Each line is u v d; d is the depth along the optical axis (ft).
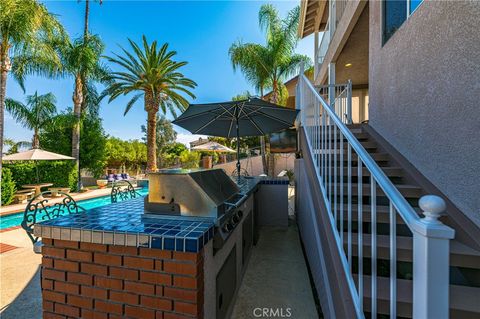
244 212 9.86
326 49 26.30
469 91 6.77
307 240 11.40
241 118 15.33
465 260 6.11
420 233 2.87
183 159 69.72
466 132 6.90
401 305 5.14
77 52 34.24
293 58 35.76
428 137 8.64
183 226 5.26
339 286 5.62
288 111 13.35
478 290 5.51
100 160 42.93
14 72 28.17
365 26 17.62
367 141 13.04
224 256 6.75
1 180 23.41
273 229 16.31
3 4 20.83
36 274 9.75
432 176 8.42
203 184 6.08
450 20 7.43
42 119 36.91
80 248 5.19
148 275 4.80
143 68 37.93
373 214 4.44
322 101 8.59
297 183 17.06
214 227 5.49
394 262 3.82
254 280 9.53
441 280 2.74
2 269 10.18
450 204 7.40
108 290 5.02
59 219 5.85
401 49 10.42
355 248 6.69
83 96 38.42
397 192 3.70
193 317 4.56
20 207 23.31
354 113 29.43
